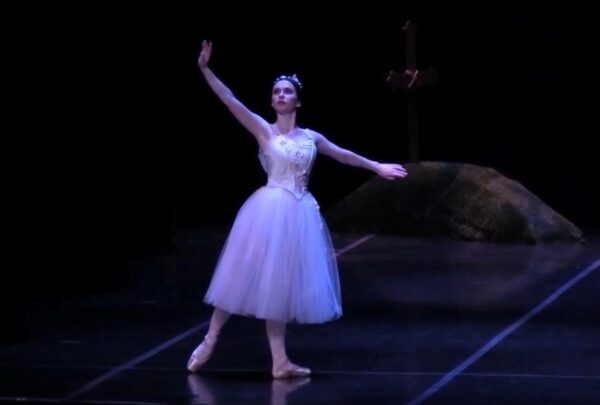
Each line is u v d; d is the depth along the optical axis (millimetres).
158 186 32125
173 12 39281
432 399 17750
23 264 26297
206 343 19578
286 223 18781
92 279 27516
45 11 28719
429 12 47688
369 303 25531
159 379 19141
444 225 34594
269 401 17703
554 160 49375
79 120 29234
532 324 23312
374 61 47656
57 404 17672
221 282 18984
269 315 18500
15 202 26250
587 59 48938
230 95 19344
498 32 48438
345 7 46719
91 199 28219
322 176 47844
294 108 19609
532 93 49344
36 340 22156
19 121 27141
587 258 30875
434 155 49344
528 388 18375
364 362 20297
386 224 35438
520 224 33531
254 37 45406
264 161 19422
